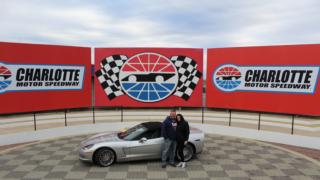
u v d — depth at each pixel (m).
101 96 20.25
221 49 19.77
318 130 14.75
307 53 17.62
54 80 19.06
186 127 8.88
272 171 8.73
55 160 9.64
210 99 20.31
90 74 20.22
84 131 14.43
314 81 17.58
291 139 12.57
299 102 18.02
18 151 10.77
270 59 18.55
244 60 19.20
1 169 8.76
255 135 13.41
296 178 8.16
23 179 7.94
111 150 9.02
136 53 20.02
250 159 9.92
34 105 18.58
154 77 20.16
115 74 20.11
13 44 17.83
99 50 19.97
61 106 19.39
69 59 19.41
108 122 16.19
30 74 18.36
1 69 17.59
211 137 13.47
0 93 17.64
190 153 9.64
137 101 20.31
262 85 18.86
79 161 9.52
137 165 9.13
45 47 18.69
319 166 9.23
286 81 18.23
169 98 20.33
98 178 8.03
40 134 13.12
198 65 20.25
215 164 9.34
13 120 17.00
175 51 20.08
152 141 9.23
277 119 17.69
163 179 8.00
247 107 19.33
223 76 19.81
